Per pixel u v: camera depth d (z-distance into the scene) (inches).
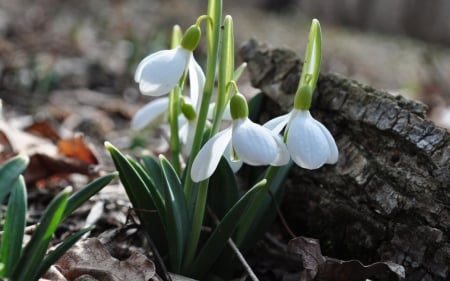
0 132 22.1
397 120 16.1
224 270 16.1
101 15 58.4
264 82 18.4
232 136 13.9
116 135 28.1
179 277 15.4
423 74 48.5
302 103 14.3
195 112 16.0
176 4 77.5
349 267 15.4
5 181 12.7
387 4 88.9
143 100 35.1
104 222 18.2
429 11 86.0
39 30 48.8
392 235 16.0
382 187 16.1
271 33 65.5
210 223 16.3
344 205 16.7
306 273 15.5
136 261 15.4
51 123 26.6
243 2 96.3
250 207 15.7
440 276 15.4
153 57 14.4
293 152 14.0
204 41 47.6
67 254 15.5
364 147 16.7
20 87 32.6
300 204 17.7
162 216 15.5
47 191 20.5
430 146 15.6
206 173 14.0
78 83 35.8
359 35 81.3
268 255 17.7
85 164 21.0
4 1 60.4
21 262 12.9
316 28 14.4
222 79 14.8
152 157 16.7
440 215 15.4
